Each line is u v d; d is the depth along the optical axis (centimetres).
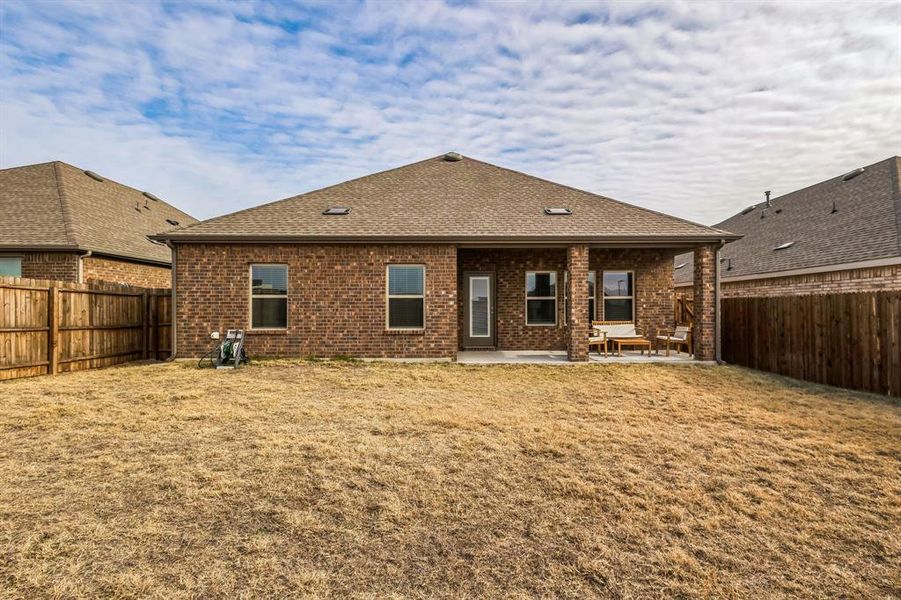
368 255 1135
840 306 838
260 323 1142
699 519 341
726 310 1151
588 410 668
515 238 1095
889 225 1249
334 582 265
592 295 1334
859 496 381
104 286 1062
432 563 285
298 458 460
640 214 1231
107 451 477
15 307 869
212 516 341
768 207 2048
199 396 738
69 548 295
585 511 353
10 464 439
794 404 707
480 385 852
